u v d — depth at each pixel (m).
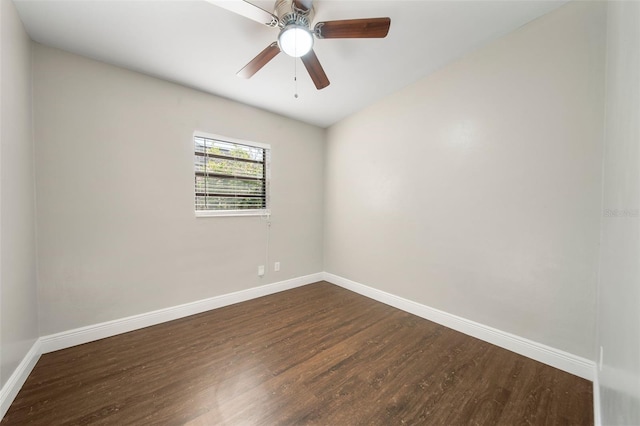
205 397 1.54
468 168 2.28
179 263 2.56
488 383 1.69
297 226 3.55
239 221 2.98
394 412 1.45
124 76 2.21
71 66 1.97
